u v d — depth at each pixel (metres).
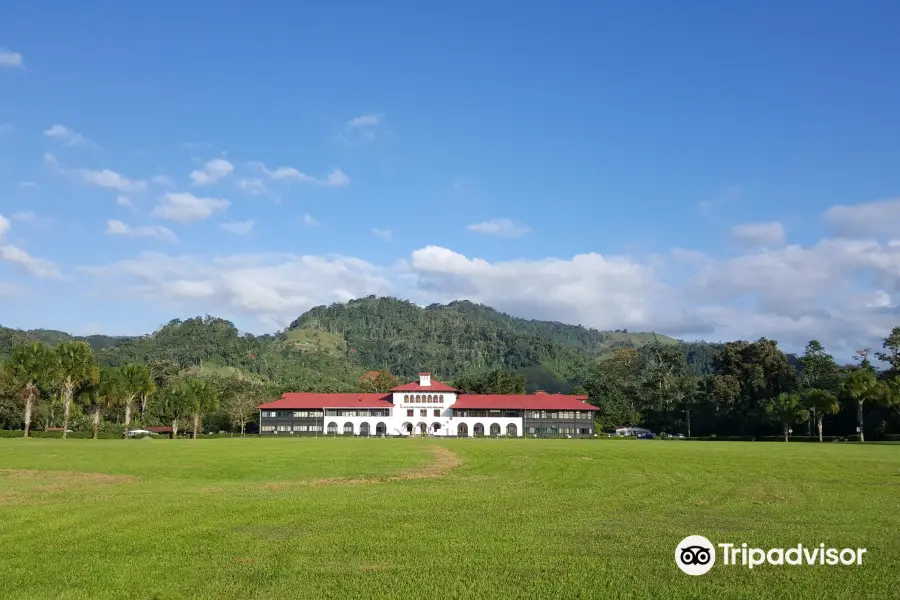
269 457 58.00
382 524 24.39
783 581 16.86
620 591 16.03
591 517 26.12
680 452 65.69
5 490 34.69
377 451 67.19
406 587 16.33
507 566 18.25
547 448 73.38
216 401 129.38
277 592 15.98
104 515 26.05
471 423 150.75
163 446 75.62
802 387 145.62
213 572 17.67
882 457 59.91
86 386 109.31
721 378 148.00
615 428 163.12
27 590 16.11
